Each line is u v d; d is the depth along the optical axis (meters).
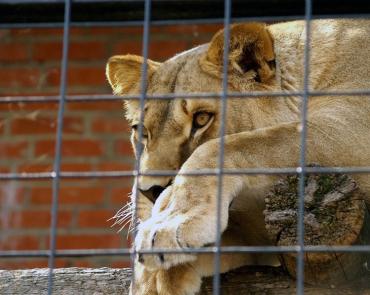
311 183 5.77
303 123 4.82
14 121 12.59
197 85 7.40
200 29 12.46
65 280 6.54
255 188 6.39
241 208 6.46
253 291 6.07
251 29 7.25
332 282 5.89
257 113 7.26
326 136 6.71
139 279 6.41
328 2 4.94
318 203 5.73
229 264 6.42
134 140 7.62
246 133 6.62
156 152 7.18
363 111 6.96
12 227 12.41
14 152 12.54
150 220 6.14
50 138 12.55
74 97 4.90
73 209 12.33
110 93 12.55
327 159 6.67
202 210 6.12
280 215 5.77
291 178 5.82
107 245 12.19
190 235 5.99
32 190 12.47
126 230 12.22
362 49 7.37
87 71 12.59
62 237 12.24
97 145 12.45
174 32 12.46
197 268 6.23
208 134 7.20
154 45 12.47
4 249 12.34
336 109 6.96
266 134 6.61
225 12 4.92
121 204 12.30
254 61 7.38
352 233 5.69
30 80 12.73
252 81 7.38
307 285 5.93
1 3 5.04
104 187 12.34
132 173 4.79
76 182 12.38
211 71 7.42
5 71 12.75
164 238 5.98
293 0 4.95
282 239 5.79
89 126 12.50
